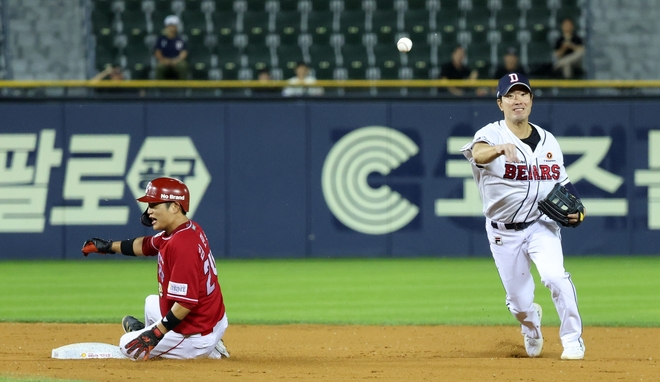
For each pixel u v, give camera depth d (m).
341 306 34.31
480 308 33.66
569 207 20.98
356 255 50.97
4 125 50.28
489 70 63.28
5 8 63.12
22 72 64.44
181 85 50.81
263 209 50.88
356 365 20.12
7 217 50.53
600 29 65.00
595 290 38.41
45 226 50.62
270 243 50.97
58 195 50.56
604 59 64.94
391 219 50.94
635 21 64.94
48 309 33.41
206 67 64.25
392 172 50.84
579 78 58.50
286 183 50.88
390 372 18.80
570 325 21.27
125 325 21.69
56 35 64.88
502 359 21.25
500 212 21.89
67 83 50.34
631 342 25.59
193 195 50.78
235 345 25.02
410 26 65.62
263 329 28.55
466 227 50.97
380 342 25.83
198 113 50.72
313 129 50.78
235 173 50.75
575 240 51.09
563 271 21.36
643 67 64.81
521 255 22.11
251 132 50.72
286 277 43.19
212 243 50.84
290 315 31.94
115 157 50.59
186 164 50.78
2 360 20.33
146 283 41.34
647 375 18.30
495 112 50.66
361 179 50.91
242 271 45.62
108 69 57.06
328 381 17.44
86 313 32.31
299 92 53.34
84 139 50.47
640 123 50.69
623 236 50.94
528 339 22.81
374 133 50.75
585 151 50.72
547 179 21.64
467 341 26.11
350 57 64.56
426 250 50.97
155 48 57.72
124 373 18.14
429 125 50.78
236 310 33.34
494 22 65.50
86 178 50.59
